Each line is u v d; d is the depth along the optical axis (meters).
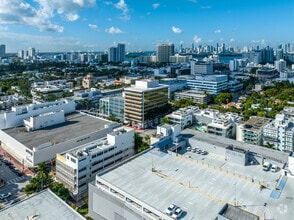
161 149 122.44
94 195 97.50
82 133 175.62
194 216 77.06
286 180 96.62
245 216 71.69
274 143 165.25
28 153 149.62
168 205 82.25
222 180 96.75
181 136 133.25
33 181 120.62
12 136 168.75
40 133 174.88
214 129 182.12
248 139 172.62
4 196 120.56
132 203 86.69
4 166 153.25
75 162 120.75
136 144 166.25
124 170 104.25
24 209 81.75
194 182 95.44
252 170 104.94
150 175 100.31
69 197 122.69
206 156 118.50
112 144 142.62
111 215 91.56
